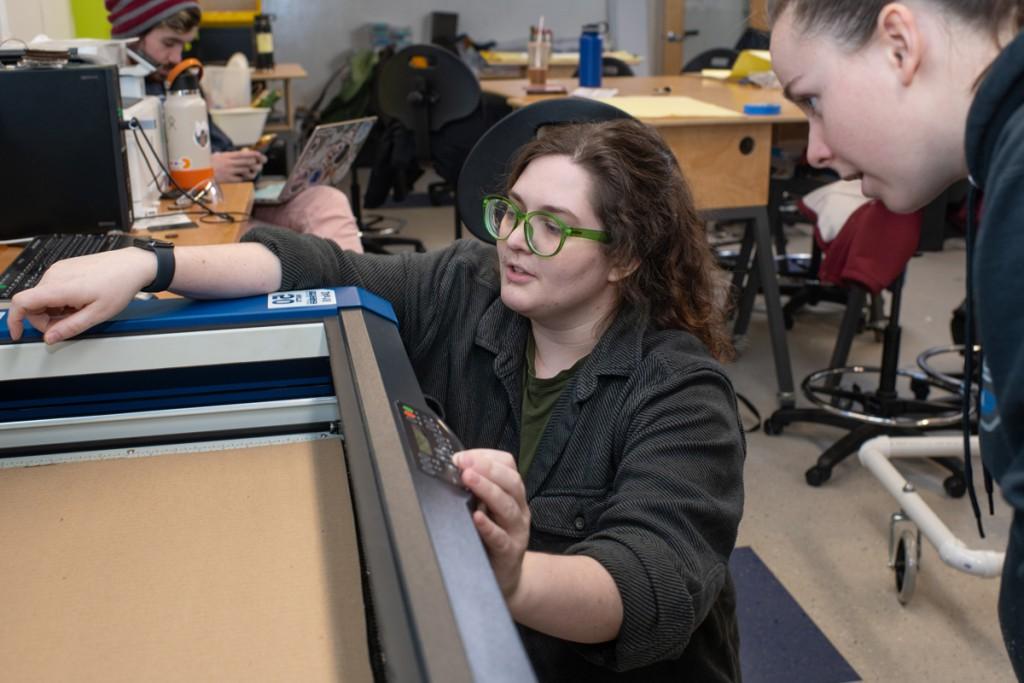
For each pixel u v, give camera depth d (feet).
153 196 6.84
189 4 9.20
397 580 1.72
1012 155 1.96
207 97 11.20
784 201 14.47
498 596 1.71
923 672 6.01
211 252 3.29
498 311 3.69
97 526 2.44
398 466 2.06
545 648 3.31
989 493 2.84
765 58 12.25
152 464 2.76
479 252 3.93
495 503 2.15
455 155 13.03
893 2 2.28
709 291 3.68
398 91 12.85
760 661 6.09
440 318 3.81
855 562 7.18
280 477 2.67
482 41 23.59
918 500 6.34
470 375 3.76
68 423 2.81
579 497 3.30
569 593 2.43
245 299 3.14
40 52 6.07
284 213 9.04
